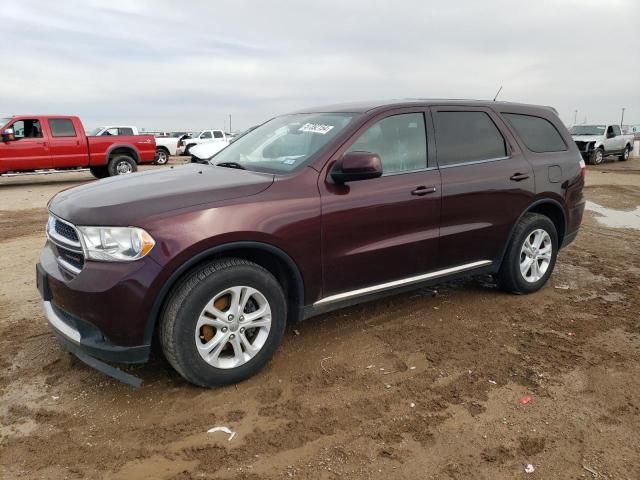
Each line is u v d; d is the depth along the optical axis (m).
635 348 3.75
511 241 4.54
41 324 4.12
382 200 3.61
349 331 3.99
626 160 26.11
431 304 4.57
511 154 4.50
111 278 2.76
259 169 3.64
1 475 2.41
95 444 2.63
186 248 2.83
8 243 7.07
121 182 3.45
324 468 2.47
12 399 3.03
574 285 5.18
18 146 14.32
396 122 3.88
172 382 3.22
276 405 2.98
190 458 2.54
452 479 2.40
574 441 2.68
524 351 3.68
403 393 3.12
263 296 3.17
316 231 3.32
